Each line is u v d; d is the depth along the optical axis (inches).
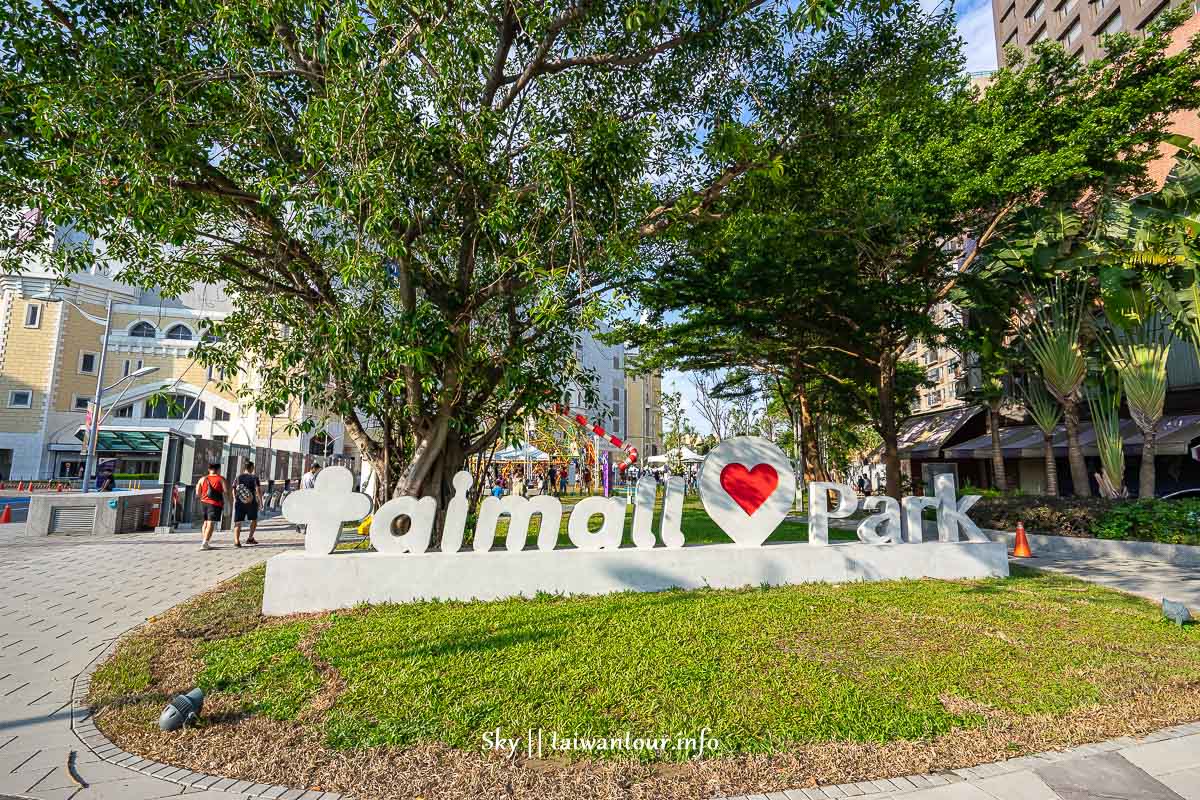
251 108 262.8
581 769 137.8
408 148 253.9
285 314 335.6
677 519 324.5
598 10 295.3
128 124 236.5
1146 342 547.8
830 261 526.3
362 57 233.1
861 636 231.1
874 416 857.5
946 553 356.2
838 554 338.3
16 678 197.5
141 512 649.6
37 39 238.8
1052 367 586.9
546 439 1091.3
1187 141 509.7
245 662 202.1
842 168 382.6
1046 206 546.9
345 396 298.7
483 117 268.5
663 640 220.8
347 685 183.0
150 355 1521.9
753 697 173.0
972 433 1007.0
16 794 129.8
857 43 328.5
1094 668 200.5
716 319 631.2
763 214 377.4
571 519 309.7
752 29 305.4
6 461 1386.6
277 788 133.0
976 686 183.9
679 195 344.8
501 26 292.7
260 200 265.6
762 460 338.6
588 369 355.6
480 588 289.4
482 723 157.5
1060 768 141.2
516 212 275.0
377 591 280.4
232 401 1504.7
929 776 137.8
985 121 525.0
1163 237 504.7
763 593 299.3
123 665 204.2
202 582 352.2
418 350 251.3
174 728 157.6
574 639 221.9
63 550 478.9
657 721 158.4
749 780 134.4
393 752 145.5
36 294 1425.9
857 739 151.0
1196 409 678.5
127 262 335.9
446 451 347.3
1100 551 483.2
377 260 255.9
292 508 283.4
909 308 574.2
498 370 330.0
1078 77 525.7
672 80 334.6
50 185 235.3
